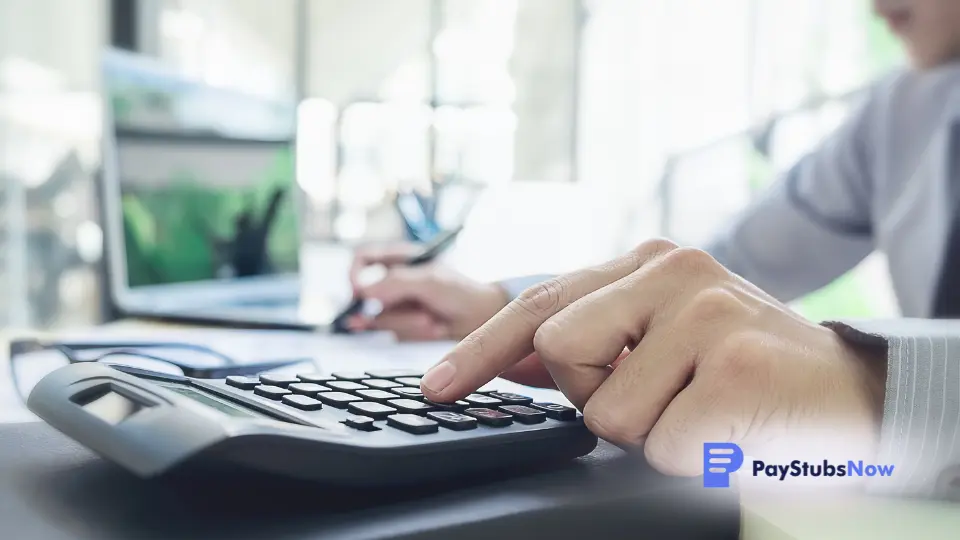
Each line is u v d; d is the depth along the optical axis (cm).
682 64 496
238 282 127
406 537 24
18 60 333
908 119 97
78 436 27
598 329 35
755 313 35
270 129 137
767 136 439
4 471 29
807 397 33
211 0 455
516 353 37
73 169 335
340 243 445
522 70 557
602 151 540
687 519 30
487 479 30
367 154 535
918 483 32
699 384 32
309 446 25
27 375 61
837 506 31
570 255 296
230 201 126
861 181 103
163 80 112
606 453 35
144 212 109
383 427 30
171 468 23
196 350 71
